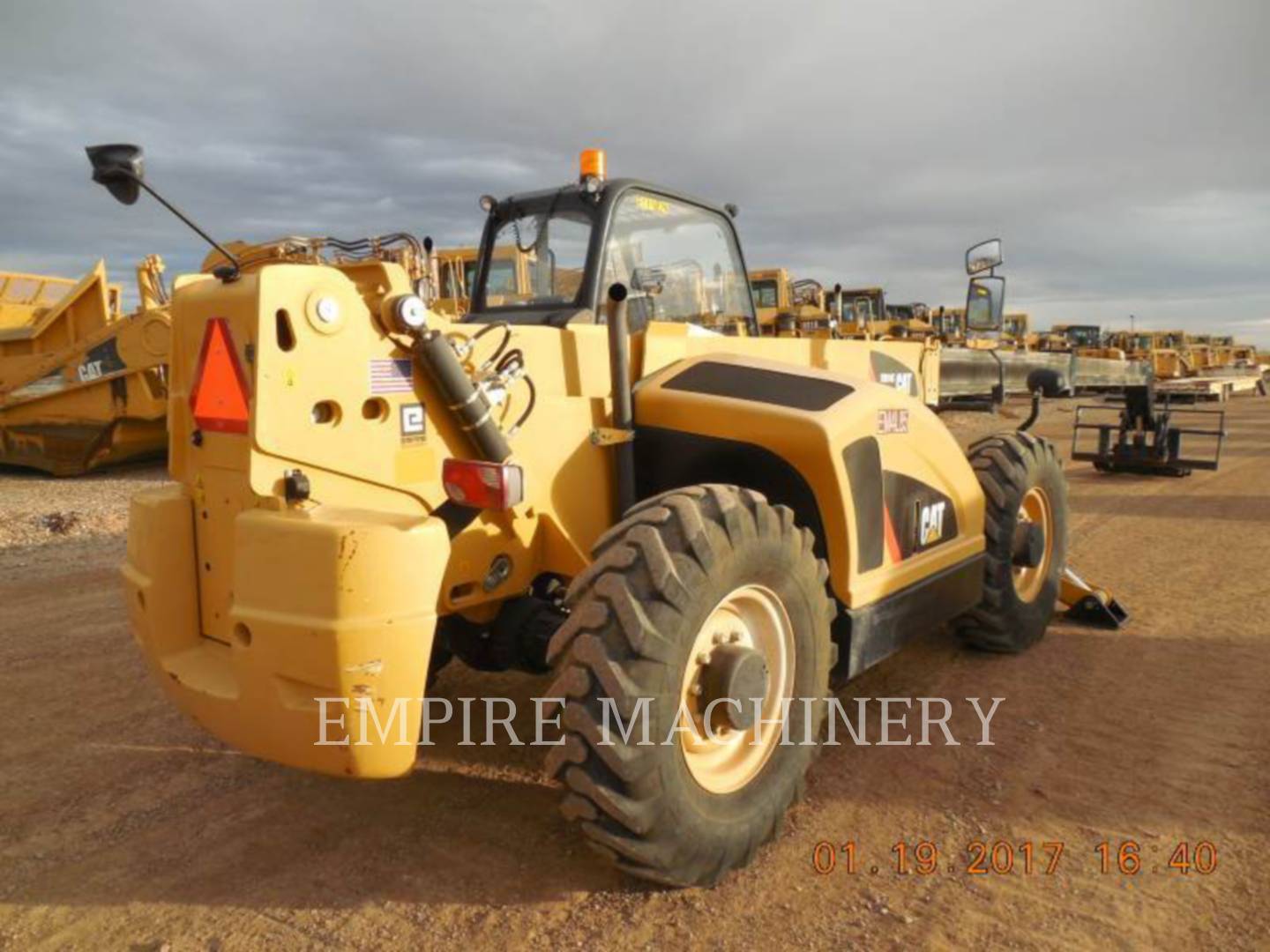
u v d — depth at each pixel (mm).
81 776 3557
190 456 2865
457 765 3596
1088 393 24516
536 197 4004
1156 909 2613
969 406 5691
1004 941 2482
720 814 2717
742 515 2742
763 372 3611
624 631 2477
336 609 2322
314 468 2621
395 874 2857
